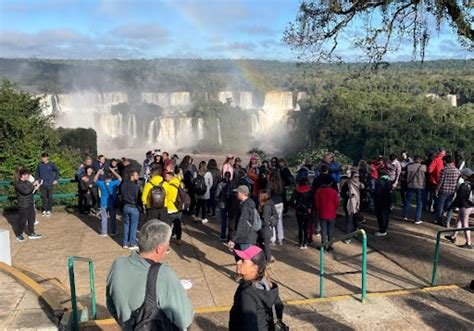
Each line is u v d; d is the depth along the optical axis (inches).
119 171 444.1
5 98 682.8
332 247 336.8
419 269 296.0
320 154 802.8
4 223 403.2
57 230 386.0
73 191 561.9
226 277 287.3
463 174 390.9
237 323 129.4
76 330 190.4
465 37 335.6
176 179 334.3
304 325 211.8
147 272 117.3
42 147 733.9
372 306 230.5
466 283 262.4
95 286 269.7
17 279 238.4
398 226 391.5
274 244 351.6
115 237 366.3
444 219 389.4
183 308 117.5
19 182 348.2
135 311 115.5
